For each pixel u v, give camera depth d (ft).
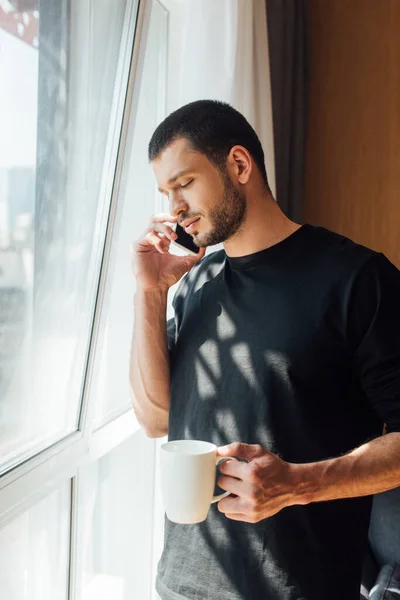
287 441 3.75
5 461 3.85
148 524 6.97
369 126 9.37
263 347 3.85
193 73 6.35
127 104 4.76
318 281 3.85
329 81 9.50
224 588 3.74
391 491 6.69
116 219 4.86
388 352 3.70
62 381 4.49
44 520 4.61
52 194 4.03
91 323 4.80
